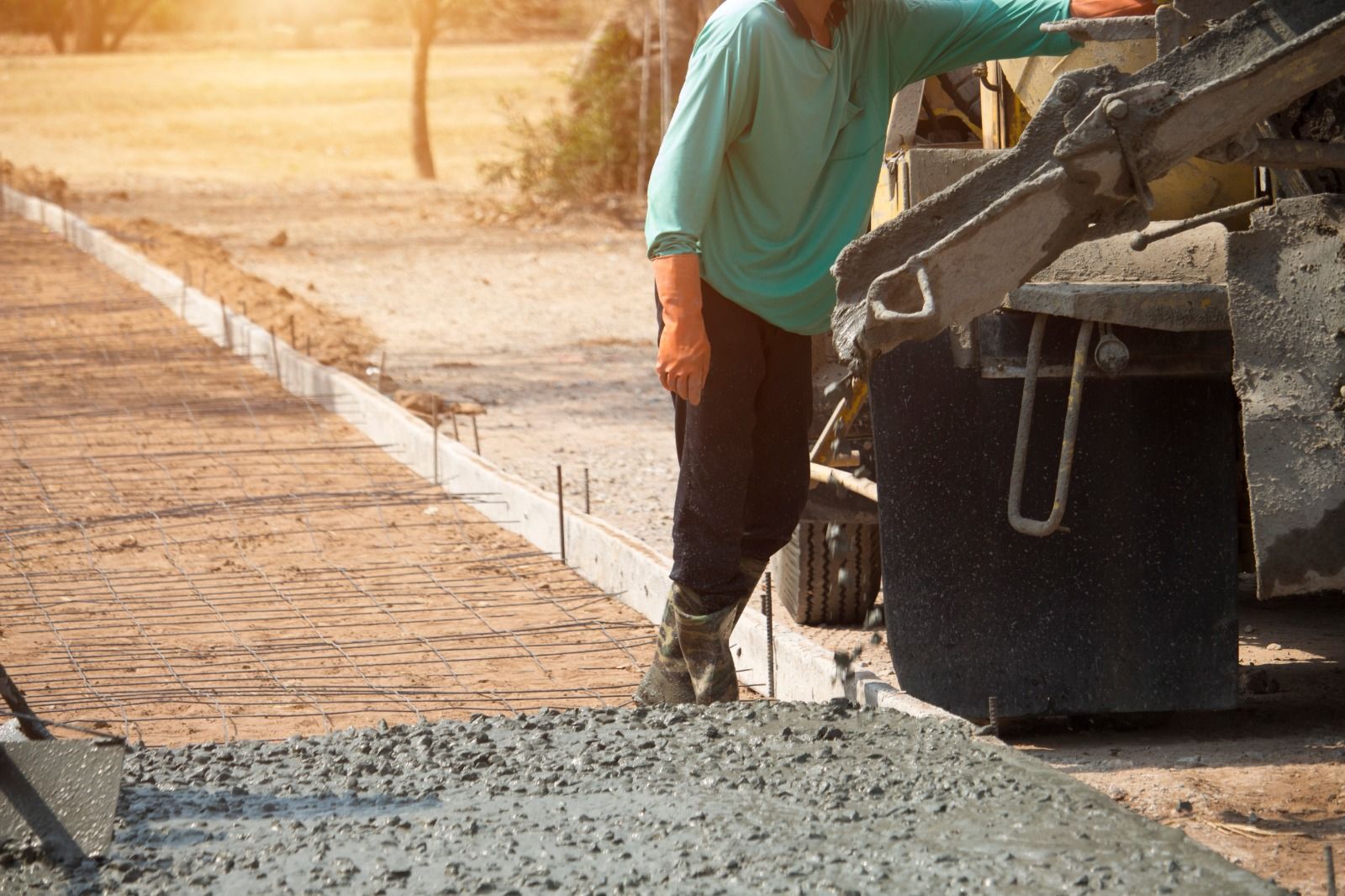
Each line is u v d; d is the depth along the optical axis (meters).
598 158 47.25
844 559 12.34
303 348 24.52
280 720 9.75
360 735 8.34
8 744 6.95
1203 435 9.29
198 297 28.09
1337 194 7.76
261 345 24.28
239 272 33.62
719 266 8.61
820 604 12.54
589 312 31.09
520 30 156.25
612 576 12.98
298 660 11.09
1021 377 9.10
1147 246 9.15
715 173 8.37
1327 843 7.41
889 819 6.82
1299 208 7.76
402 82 101.00
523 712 9.20
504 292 33.75
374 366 24.25
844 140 8.75
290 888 6.32
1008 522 9.31
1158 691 9.38
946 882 6.14
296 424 20.33
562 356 26.20
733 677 9.20
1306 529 7.82
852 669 9.55
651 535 14.83
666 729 8.26
